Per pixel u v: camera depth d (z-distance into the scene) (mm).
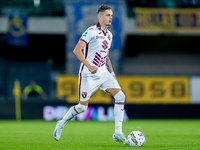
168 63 86750
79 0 79438
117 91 21375
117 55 78812
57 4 82688
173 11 83438
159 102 68500
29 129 37938
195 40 86750
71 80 67688
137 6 83188
